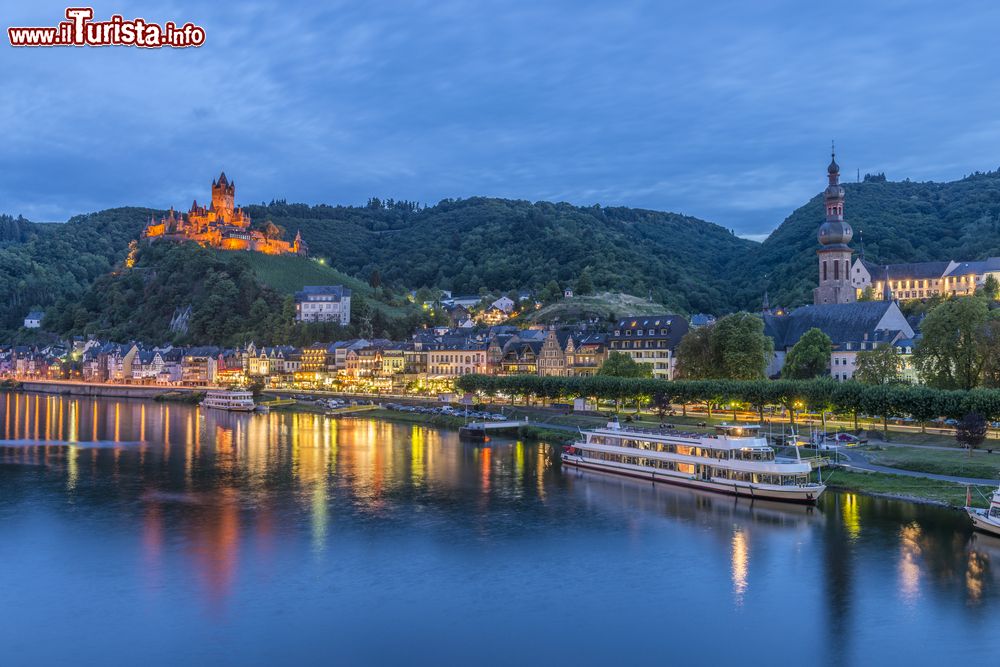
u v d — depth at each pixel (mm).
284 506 116688
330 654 68375
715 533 101688
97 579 85000
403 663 66938
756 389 168125
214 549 95250
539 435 191500
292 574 86812
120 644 70000
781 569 88000
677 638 71562
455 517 110375
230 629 72938
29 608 77438
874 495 116625
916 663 66938
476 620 75188
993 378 156125
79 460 157500
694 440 130875
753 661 67438
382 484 133000
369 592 81812
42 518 109000
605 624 74500
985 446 135750
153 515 110812
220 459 159375
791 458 126875
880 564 88562
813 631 72750
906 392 142375
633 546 96812
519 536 101125
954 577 84438
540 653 68750
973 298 163250
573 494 124812
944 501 110312
